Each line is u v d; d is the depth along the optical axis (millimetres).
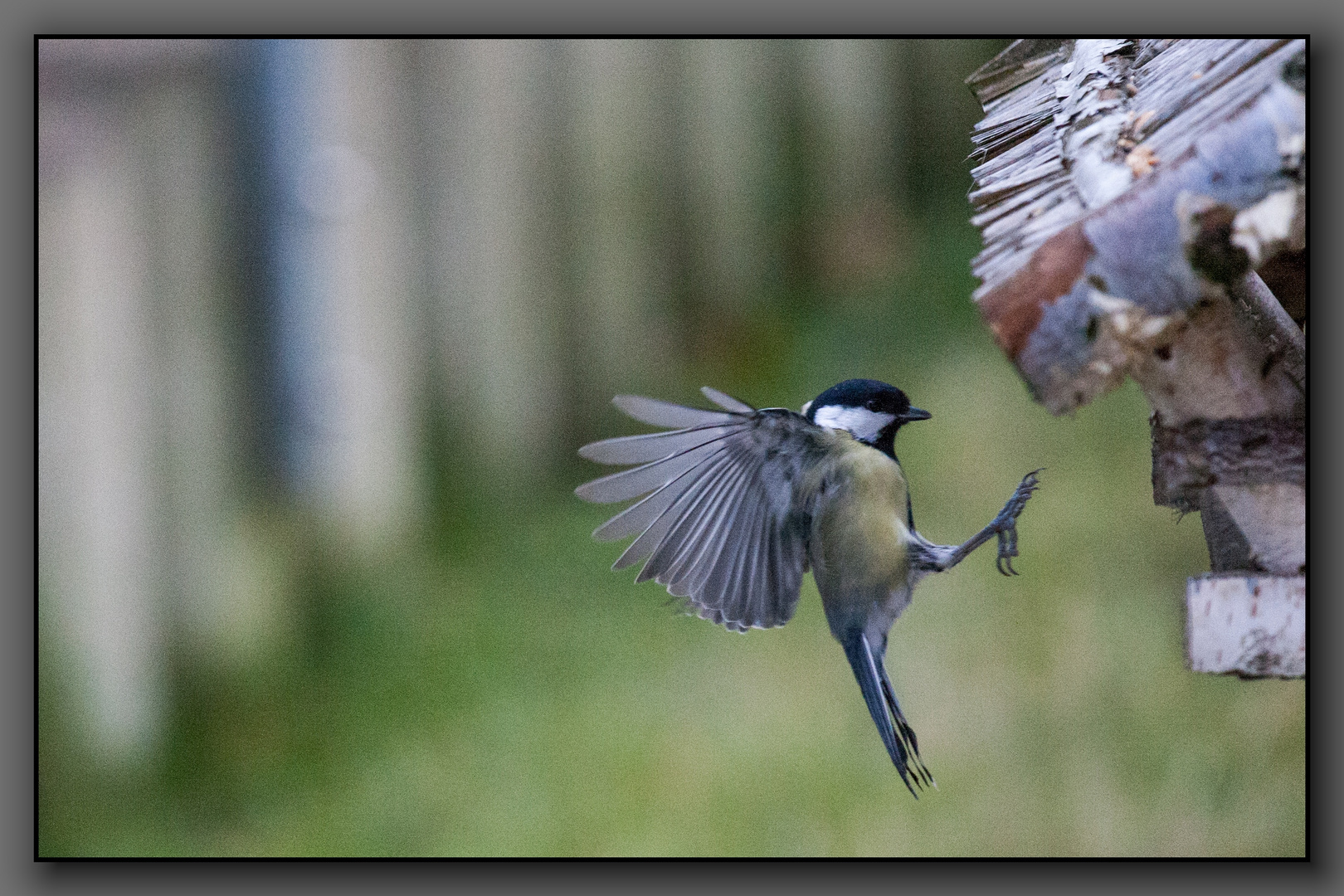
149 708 12297
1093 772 9508
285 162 13336
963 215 15359
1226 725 9594
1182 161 3580
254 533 13242
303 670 12711
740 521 5395
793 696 10930
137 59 12219
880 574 5355
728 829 9883
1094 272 3543
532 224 14477
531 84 14430
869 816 9727
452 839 10586
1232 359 4227
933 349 14164
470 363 14297
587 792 10625
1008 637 10734
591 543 13359
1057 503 11766
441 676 12312
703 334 15039
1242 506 4344
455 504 14016
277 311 13445
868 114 15531
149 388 12562
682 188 15039
